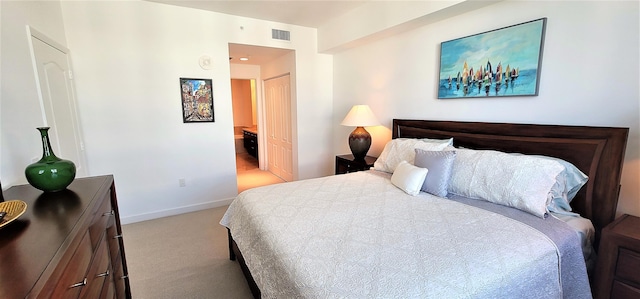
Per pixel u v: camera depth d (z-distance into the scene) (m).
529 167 1.79
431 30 2.79
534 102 2.08
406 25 2.84
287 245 1.40
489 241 1.38
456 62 2.56
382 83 3.48
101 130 2.97
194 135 3.47
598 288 1.56
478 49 2.37
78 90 2.81
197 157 3.53
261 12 3.41
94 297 1.12
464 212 1.75
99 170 3.02
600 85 1.77
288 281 1.21
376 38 3.36
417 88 3.01
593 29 1.76
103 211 1.41
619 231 1.48
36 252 0.84
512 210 1.77
